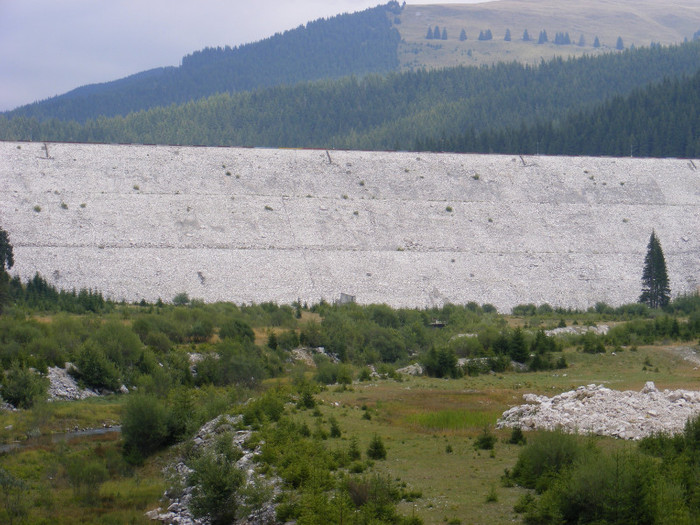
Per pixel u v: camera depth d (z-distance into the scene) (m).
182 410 68.50
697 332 112.38
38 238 158.25
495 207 193.88
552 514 38.91
